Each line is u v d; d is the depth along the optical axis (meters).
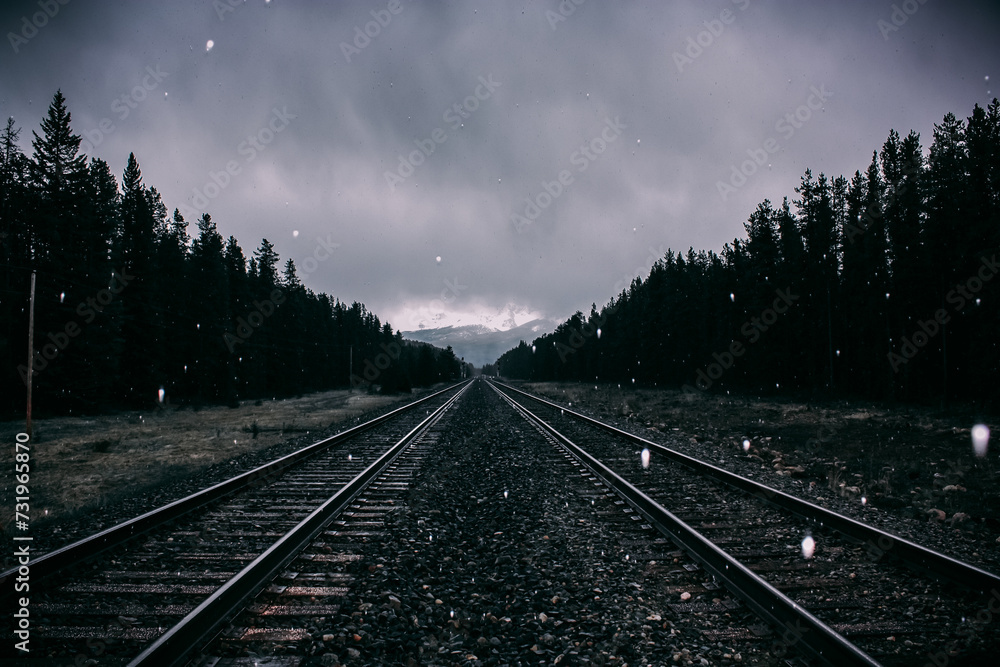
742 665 3.21
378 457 10.88
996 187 25.59
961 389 30.16
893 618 3.80
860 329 36.22
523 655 3.35
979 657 3.26
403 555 5.11
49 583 4.39
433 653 3.38
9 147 28.69
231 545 5.51
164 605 4.07
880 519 6.65
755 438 14.59
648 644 3.42
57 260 28.25
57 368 27.09
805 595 4.22
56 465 11.51
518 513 6.75
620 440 14.05
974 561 5.17
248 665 3.18
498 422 19.22
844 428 16.36
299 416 25.00
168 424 21.62
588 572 4.70
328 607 3.95
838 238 39.75
